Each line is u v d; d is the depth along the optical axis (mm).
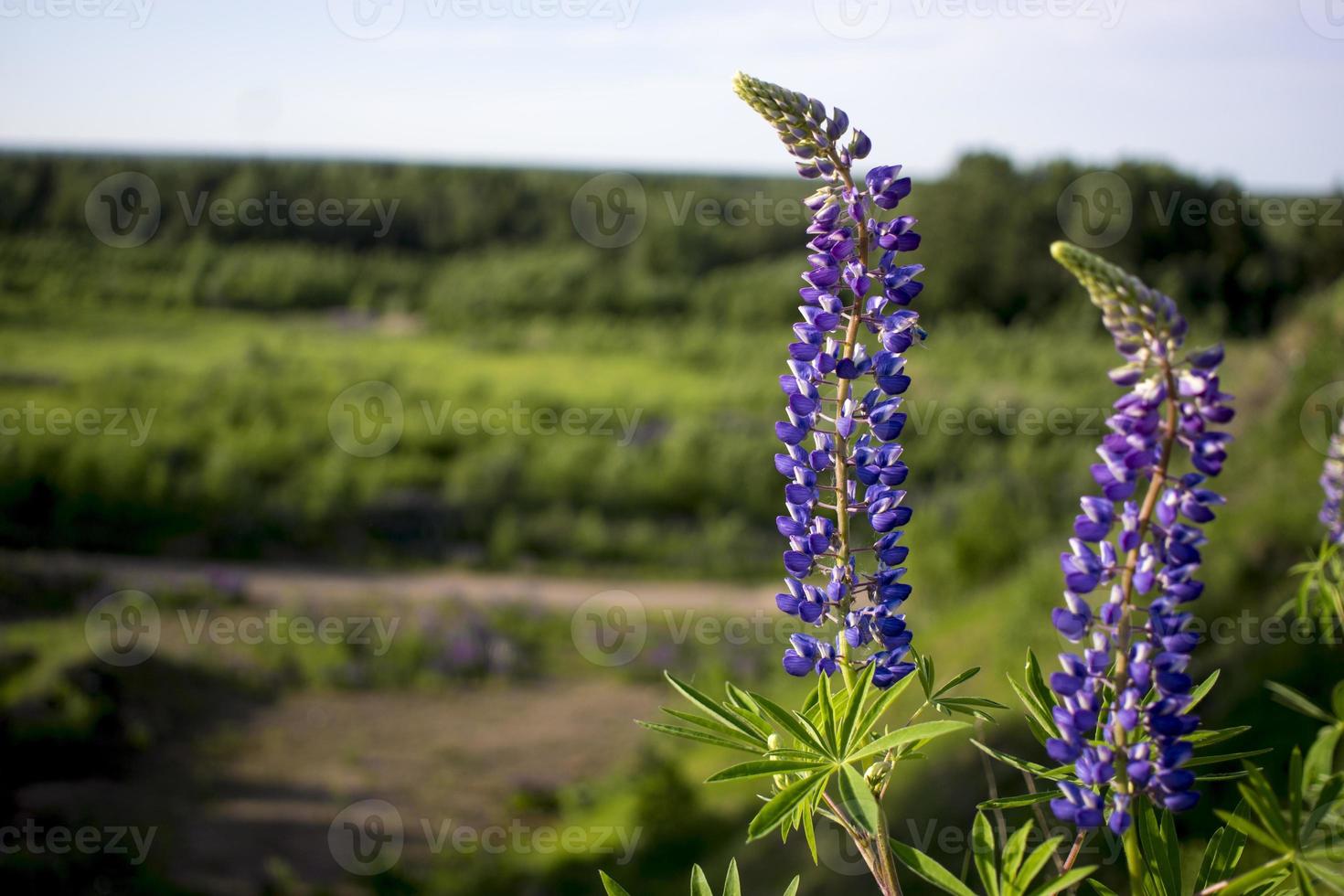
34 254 50312
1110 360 37406
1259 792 1360
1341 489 3039
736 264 59781
